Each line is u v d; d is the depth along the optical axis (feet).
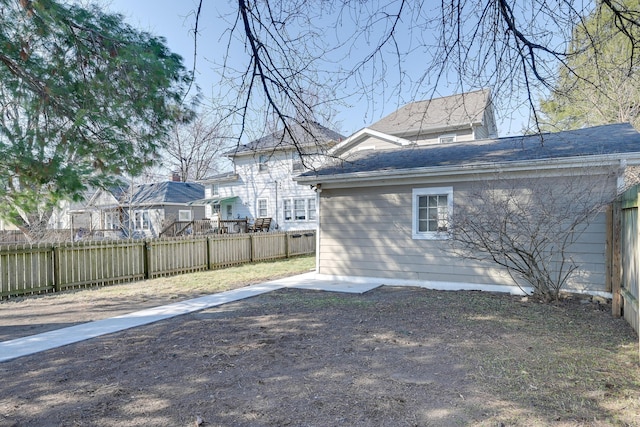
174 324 18.86
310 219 69.67
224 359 13.66
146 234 83.82
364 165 30.32
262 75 10.95
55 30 19.29
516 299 22.94
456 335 15.96
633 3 10.67
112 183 24.97
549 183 23.04
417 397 10.43
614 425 8.90
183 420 9.49
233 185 78.64
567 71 11.48
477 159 25.79
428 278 27.76
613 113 39.40
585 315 19.02
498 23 11.07
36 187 22.16
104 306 24.04
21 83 20.15
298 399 10.45
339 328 17.35
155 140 23.80
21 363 13.96
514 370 12.16
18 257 27.76
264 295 25.79
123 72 20.24
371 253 30.01
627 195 16.37
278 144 13.60
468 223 23.17
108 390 11.34
